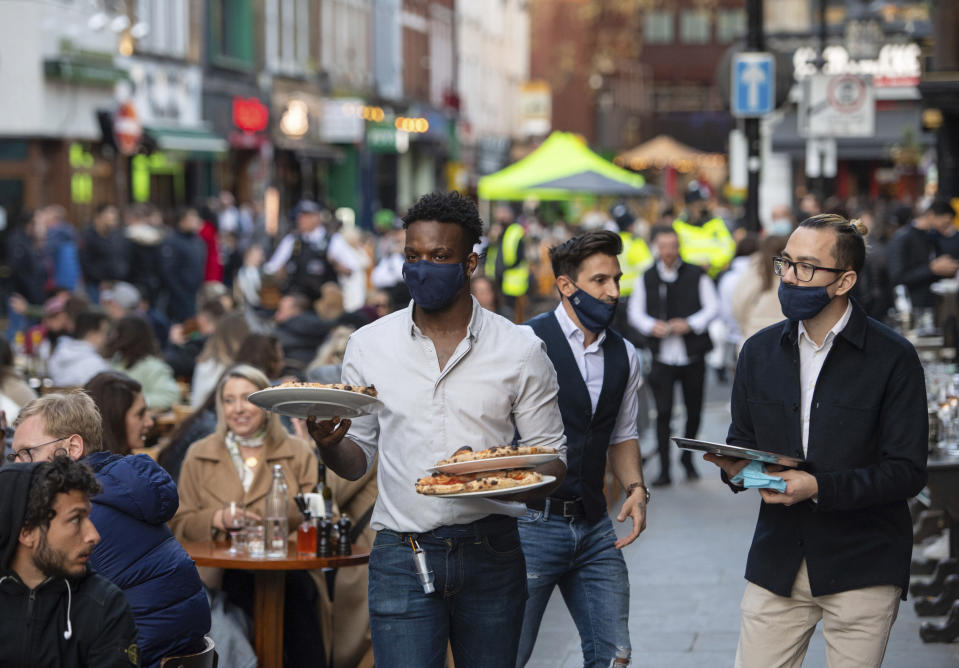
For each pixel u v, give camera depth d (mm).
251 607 11297
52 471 6574
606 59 107500
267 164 55000
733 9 120312
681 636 12609
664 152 63906
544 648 12477
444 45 85312
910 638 12469
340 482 11688
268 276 27797
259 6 55812
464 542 7324
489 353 7387
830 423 7594
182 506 11344
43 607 6660
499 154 98250
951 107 29297
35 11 38188
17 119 38250
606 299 9125
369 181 68938
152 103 45531
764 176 61750
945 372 14328
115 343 17391
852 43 56188
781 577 7727
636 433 9516
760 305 16469
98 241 34000
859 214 34438
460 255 7242
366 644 11594
